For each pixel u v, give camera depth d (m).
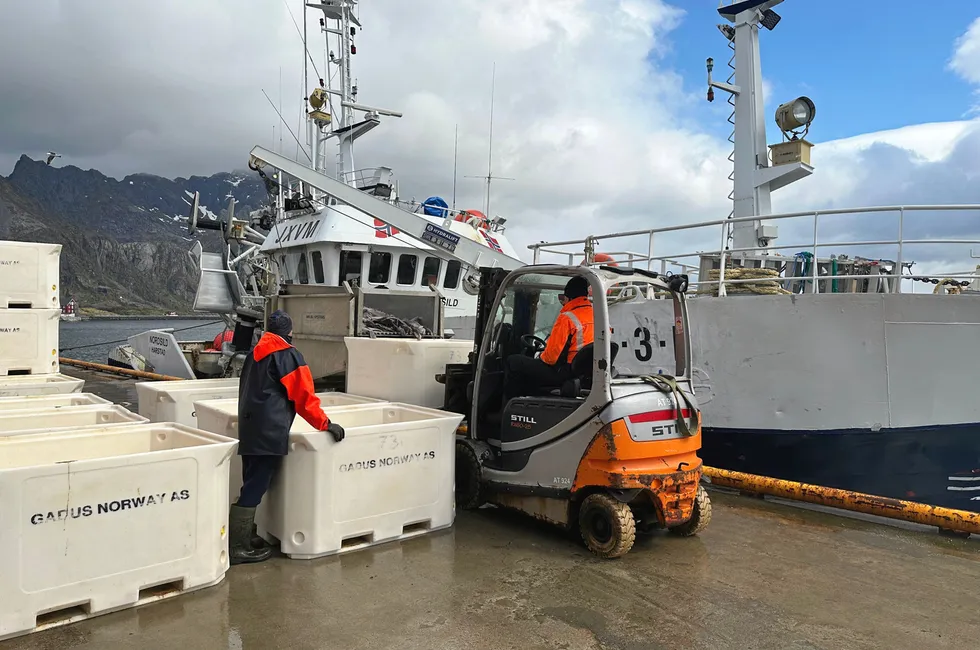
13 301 6.99
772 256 8.06
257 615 3.11
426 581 3.62
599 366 4.01
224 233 13.72
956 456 6.06
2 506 2.72
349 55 12.31
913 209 6.01
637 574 3.85
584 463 4.10
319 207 10.56
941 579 3.91
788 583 3.79
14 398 5.31
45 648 2.73
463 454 5.01
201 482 3.34
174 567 3.26
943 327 5.87
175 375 13.96
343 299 7.06
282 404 3.75
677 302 4.54
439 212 10.83
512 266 6.45
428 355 5.99
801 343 6.30
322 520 3.86
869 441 6.08
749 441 6.67
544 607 3.33
